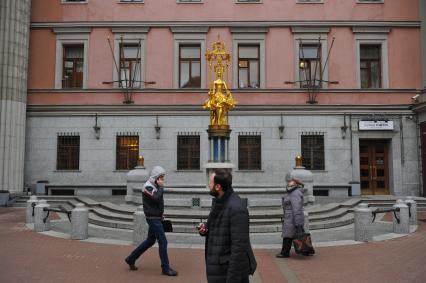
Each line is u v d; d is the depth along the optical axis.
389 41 25.78
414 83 25.55
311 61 25.86
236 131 24.89
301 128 24.92
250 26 25.62
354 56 25.64
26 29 24.14
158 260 9.57
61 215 17.53
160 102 25.38
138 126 25.05
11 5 23.25
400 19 25.78
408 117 24.98
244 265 4.72
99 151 24.97
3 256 9.89
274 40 25.72
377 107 25.03
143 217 11.27
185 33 25.72
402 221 13.34
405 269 8.83
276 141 24.84
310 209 15.60
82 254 10.13
